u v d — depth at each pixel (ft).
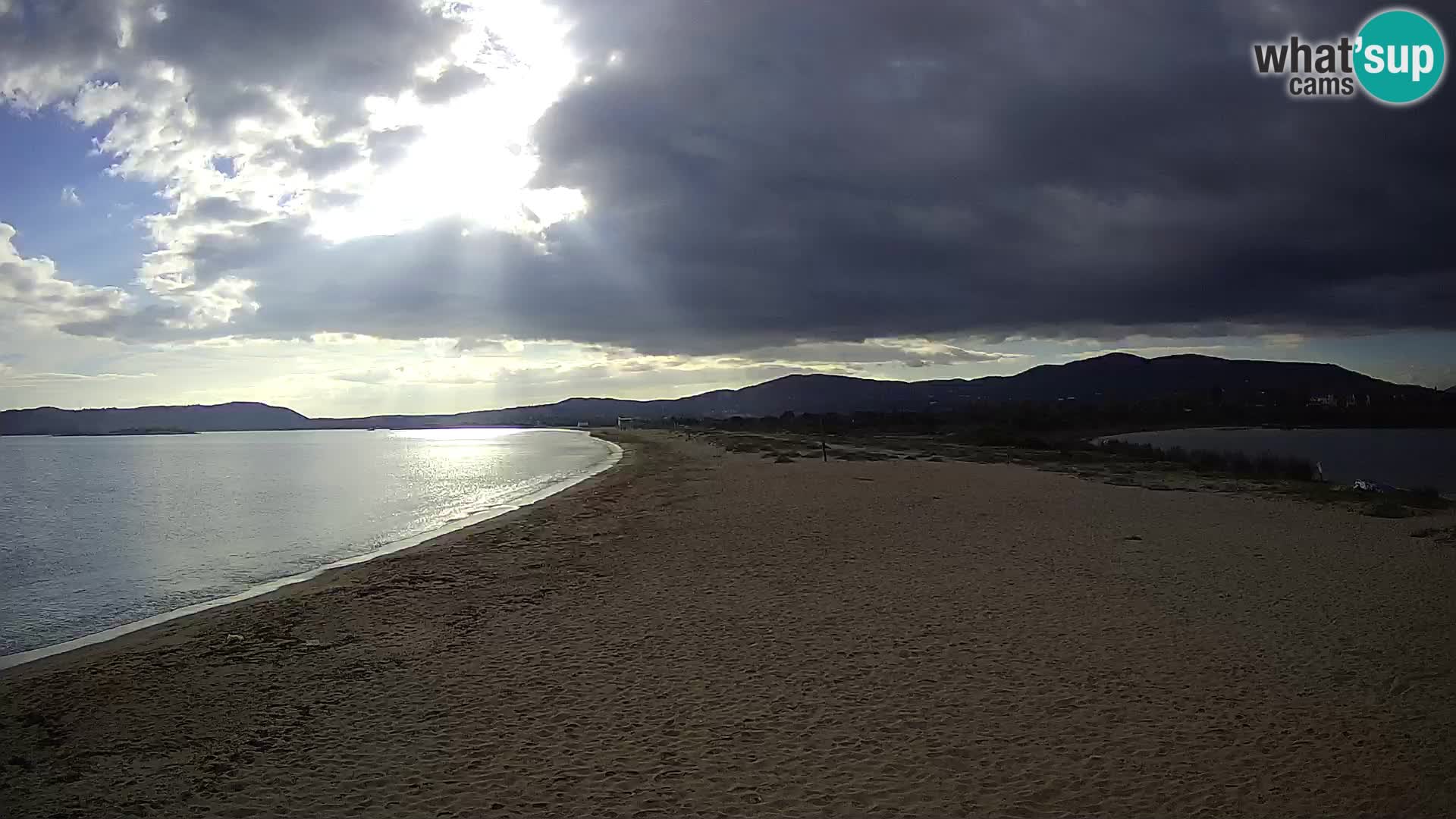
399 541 63.16
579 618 33.14
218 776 19.45
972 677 24.66
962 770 18.48
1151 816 16.38
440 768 19.44
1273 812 16.48
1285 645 27.53
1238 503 68.95
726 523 58.85
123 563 56.03
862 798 17.29
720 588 37.52
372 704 24.06
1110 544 47.44
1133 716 21.50
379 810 17.42
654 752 19.92
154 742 21.63
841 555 44.75
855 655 27.04
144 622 37.83
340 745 21.04
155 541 66.80
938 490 79.56
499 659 28.02
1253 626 29.96
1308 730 20.49
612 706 23.09
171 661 29.01
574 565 45.06
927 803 16.99
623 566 44.16
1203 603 33.35
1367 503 70.08
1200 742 19.83
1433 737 19.98
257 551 60.29
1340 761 18.72
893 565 41.70
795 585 37.60
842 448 172.24
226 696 25.14
